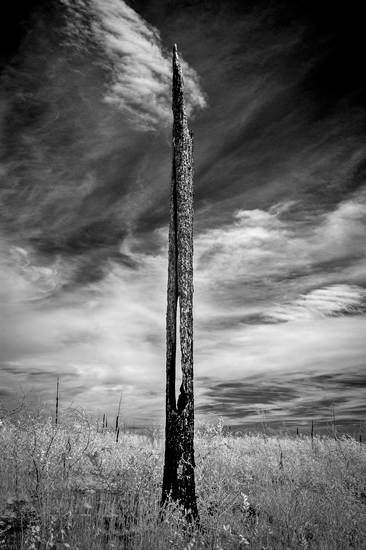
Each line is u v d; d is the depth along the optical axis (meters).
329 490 8.30
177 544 5.64
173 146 8.83
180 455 7.41
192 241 8.45
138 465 8.47
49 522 5.55
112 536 5.75
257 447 11.41
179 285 8.18
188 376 7.80
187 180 8.62
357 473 9.84
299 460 10.48
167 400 7.76
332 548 6.25
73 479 7.57
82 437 8.84
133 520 6.34
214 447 9.37
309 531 6.79
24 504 6.35
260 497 8.01
